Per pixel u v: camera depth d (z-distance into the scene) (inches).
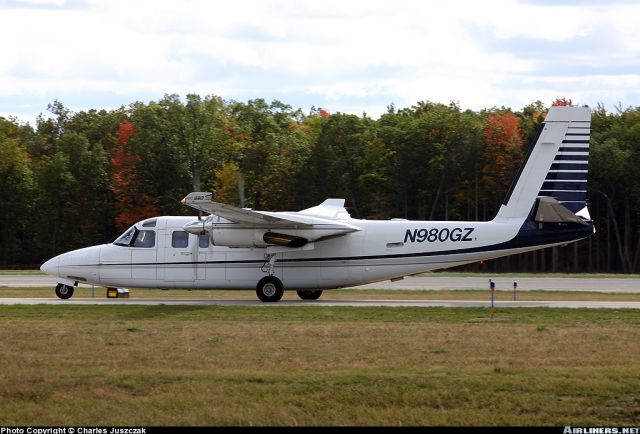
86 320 1828.2
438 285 3152.1
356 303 2261.3
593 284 3208.7
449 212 5383.9
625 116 5762.8
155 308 2059.5
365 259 2265.0
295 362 1317.7
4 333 1606.8
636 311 2017.7
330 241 2263.8
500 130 5226.4
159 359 1339.8
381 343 1502.2
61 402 1085.8
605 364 1309.1
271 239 2218.3
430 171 5280.5
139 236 2332.7
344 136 5413.4
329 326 1727.4
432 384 1147.9
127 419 1025.5
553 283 3275.1
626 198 5231.3
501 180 5187.0
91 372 1224.8
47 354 1382.9
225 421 1018.1
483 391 1119.6
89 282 2362.2
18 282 3253.0
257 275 2282.2
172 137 5275.6
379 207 5280.5
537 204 2206.0
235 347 1456.7
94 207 5556.1
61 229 5511.8
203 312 1978.3
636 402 1080.8
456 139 5251.0
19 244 5516.7
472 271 5211.6
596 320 1850.4
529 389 1128.2
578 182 2197.3
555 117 2206.0
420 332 1637.6
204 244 2301.9
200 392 1115.9
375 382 1156.5
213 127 5408.5
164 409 1056.8
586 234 2215.8
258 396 1101.1
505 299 2475.4
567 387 1133.1
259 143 5423.2
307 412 1048.8
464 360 1338.6
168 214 5196.9
